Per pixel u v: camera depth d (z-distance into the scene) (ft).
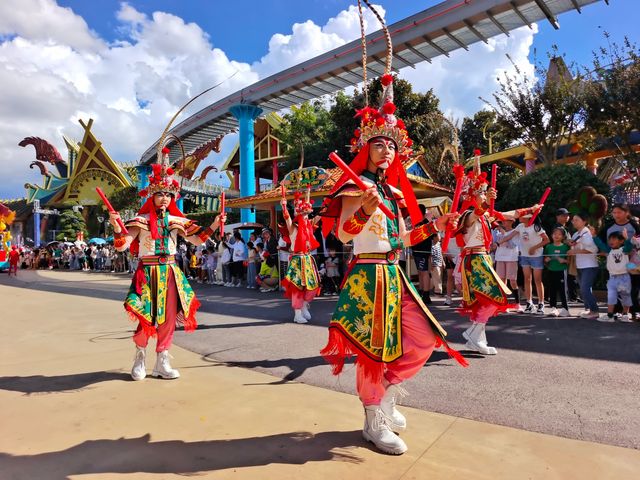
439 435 9.13
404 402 11.10
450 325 20.52
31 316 25.96
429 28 38.73
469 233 15.84
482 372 13.37
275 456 8.26
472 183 15.21
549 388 11.87
